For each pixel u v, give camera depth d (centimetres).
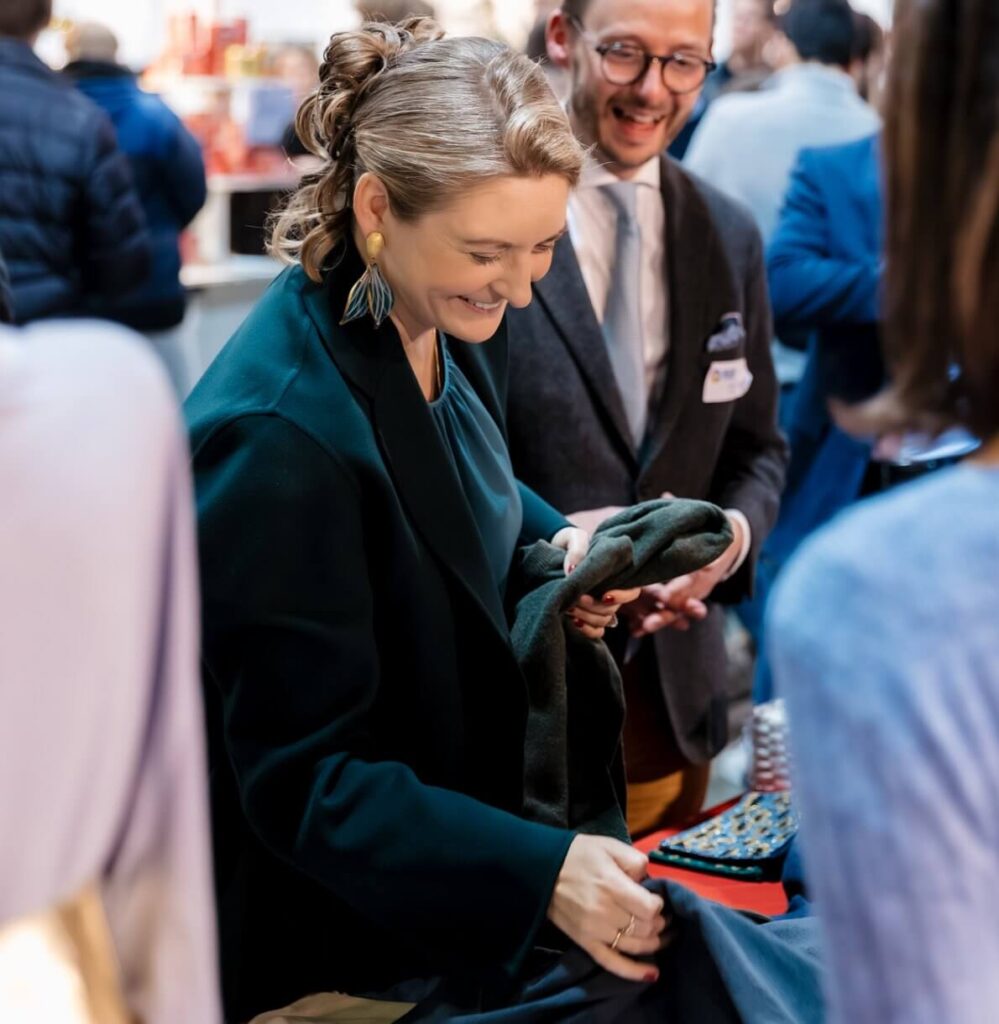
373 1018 150
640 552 162
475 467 159
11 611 72
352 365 139
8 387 72
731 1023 133
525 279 138
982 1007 71
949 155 73
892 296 78
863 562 74
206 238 525
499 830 135
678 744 229
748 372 223
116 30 599
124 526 75
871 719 72
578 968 135
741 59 531
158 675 80
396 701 146
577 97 209
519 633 156
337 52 140
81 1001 81
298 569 133
